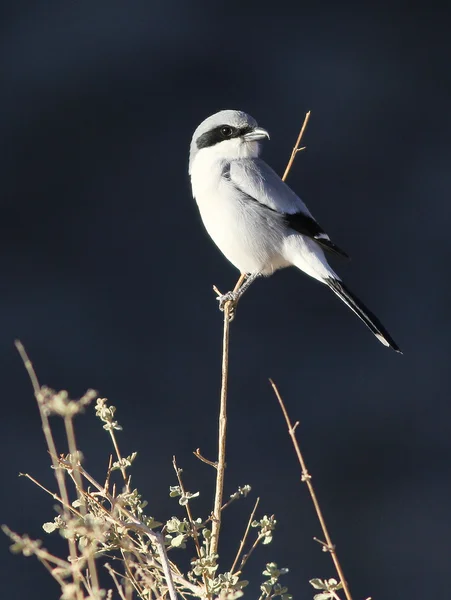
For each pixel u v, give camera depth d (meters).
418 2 21.75
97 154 18.48
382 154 19.00
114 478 12.12
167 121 19.31
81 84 19.48
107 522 4.20
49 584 10.49
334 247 7.57
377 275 16.62
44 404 3.87
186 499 4.57
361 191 18.31
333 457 13.11
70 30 20.27
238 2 20.89
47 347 14.75
